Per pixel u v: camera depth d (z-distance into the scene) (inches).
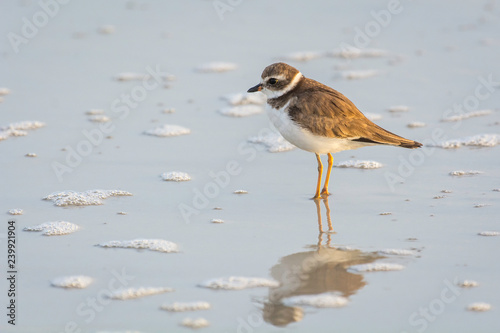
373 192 481.7
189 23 863.7
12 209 448.8
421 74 715.4
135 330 318.3
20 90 666.8
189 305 337.4
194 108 640.4
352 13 898.1
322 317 327.6
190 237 413.7
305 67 735.7
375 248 396.5
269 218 442.3
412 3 934.4
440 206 454.0
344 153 556.4
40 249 396.2
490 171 508.7
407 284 356.2
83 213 446.6
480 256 383.9
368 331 316.8
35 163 524.1
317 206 460.8
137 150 553.0
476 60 748.6
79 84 685.3
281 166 531.5
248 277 363.6
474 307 335.0
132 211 450.9
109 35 820.0
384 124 596.7
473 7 920.9
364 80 703.1
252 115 630.5
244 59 756.0
